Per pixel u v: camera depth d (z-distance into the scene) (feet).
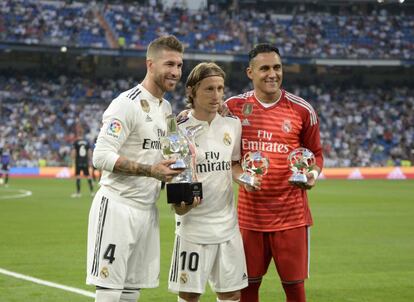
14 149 148.66
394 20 186.50
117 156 17.95
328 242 44.88
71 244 42.65
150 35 169.99
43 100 162.61
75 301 26.63
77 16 167.22
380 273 33.65
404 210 68.74
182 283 19.56
